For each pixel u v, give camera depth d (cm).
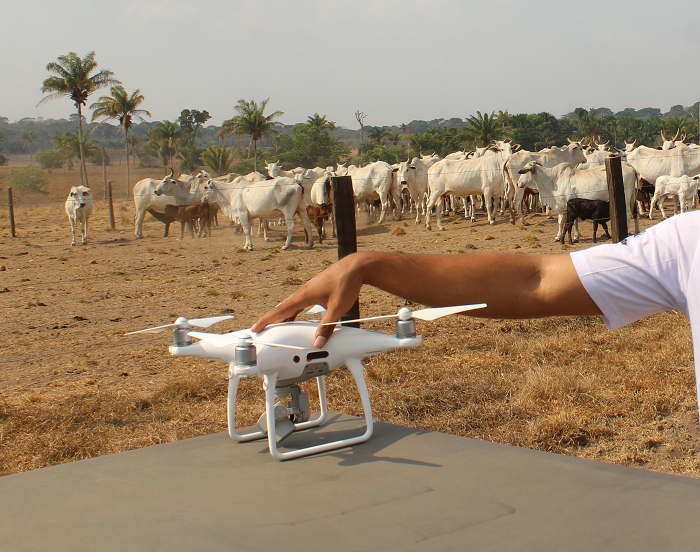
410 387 558
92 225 2998
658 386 530
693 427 455
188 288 1210
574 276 122
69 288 1248
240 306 1018
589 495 135
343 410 501
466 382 570
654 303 120
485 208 2919
